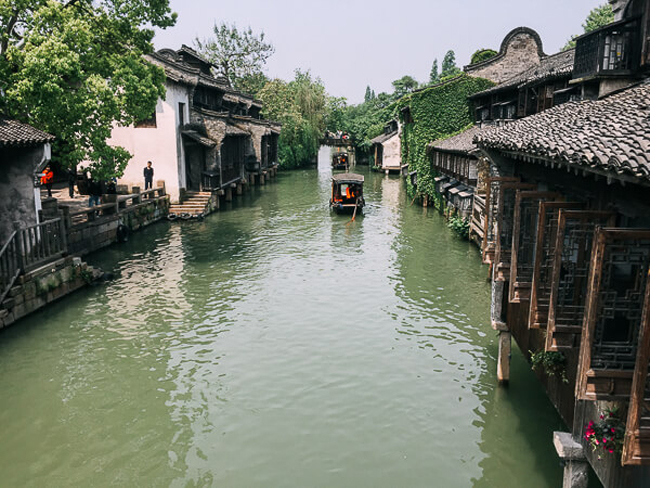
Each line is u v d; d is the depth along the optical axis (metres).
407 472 8.31
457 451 8.83
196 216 28.39
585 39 10.28
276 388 10.85
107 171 18.05
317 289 16.92
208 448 8.94
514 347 12.66
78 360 12.00
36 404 10.25
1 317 13.23
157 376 11.34
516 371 11.50
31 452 8.82
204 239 23.81
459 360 12.04
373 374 11.41
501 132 9.02
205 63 38.84
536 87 20.95
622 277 6.14
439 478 8.17
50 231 15.23
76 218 21.22
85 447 8.96
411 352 12.44
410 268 19.25
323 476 8.23
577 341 6.31
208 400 10.43
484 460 8.59
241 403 10.31
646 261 4.89
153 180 29.20
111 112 17.23
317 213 31.20
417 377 11.27
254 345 12.84
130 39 19.39
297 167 66.44
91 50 17.80
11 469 8.39
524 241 8.16
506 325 10.23
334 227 26.89
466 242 23.27
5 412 9.98
